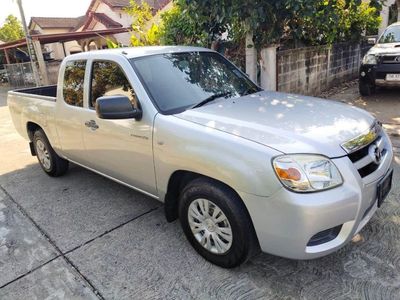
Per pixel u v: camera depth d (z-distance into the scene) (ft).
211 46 22.94
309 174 7.06
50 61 65.92
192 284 8.44
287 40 24.75
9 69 68.74
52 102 13.74
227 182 7.72
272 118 8.73
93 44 79.51
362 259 8.76
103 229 11.18
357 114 9.43
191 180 9.13
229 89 11.34
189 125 8.67
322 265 8.69
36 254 10.14
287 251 7.38
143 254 9.74
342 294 7.73
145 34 30.55
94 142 11.66
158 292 8.29
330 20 21.16
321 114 9.07
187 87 10.52
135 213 12.05
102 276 8.99
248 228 7.89
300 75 24.99
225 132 8.09
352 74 33.42
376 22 33.17
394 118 20.33
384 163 8.52
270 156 7.21
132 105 9.55
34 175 16.51
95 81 11.50
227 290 8.16
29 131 16.30
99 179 15.31
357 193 7.30
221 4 18.33
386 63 23.91
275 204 7.13
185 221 9.33
